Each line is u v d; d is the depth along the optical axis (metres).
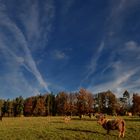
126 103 159.62
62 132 36.66
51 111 169.00
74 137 32.47
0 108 171.25
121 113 143.75
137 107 134.88
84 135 33.69
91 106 105.38
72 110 133.62
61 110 155.62
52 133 35.81
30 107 173.62
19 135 34.97
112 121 34.38
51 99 171.00
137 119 75.50
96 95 147.00
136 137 32.47
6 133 37.28
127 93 160.12
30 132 37.50
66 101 145.62
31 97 178.62
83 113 104.94
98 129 40.03
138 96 136.12
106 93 145.50
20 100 176.75
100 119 35.91
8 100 179.75
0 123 64.75
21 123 62.31
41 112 169.88
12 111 175.25
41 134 35.28
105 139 31.12
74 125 49.16
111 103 143.62
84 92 105.12
